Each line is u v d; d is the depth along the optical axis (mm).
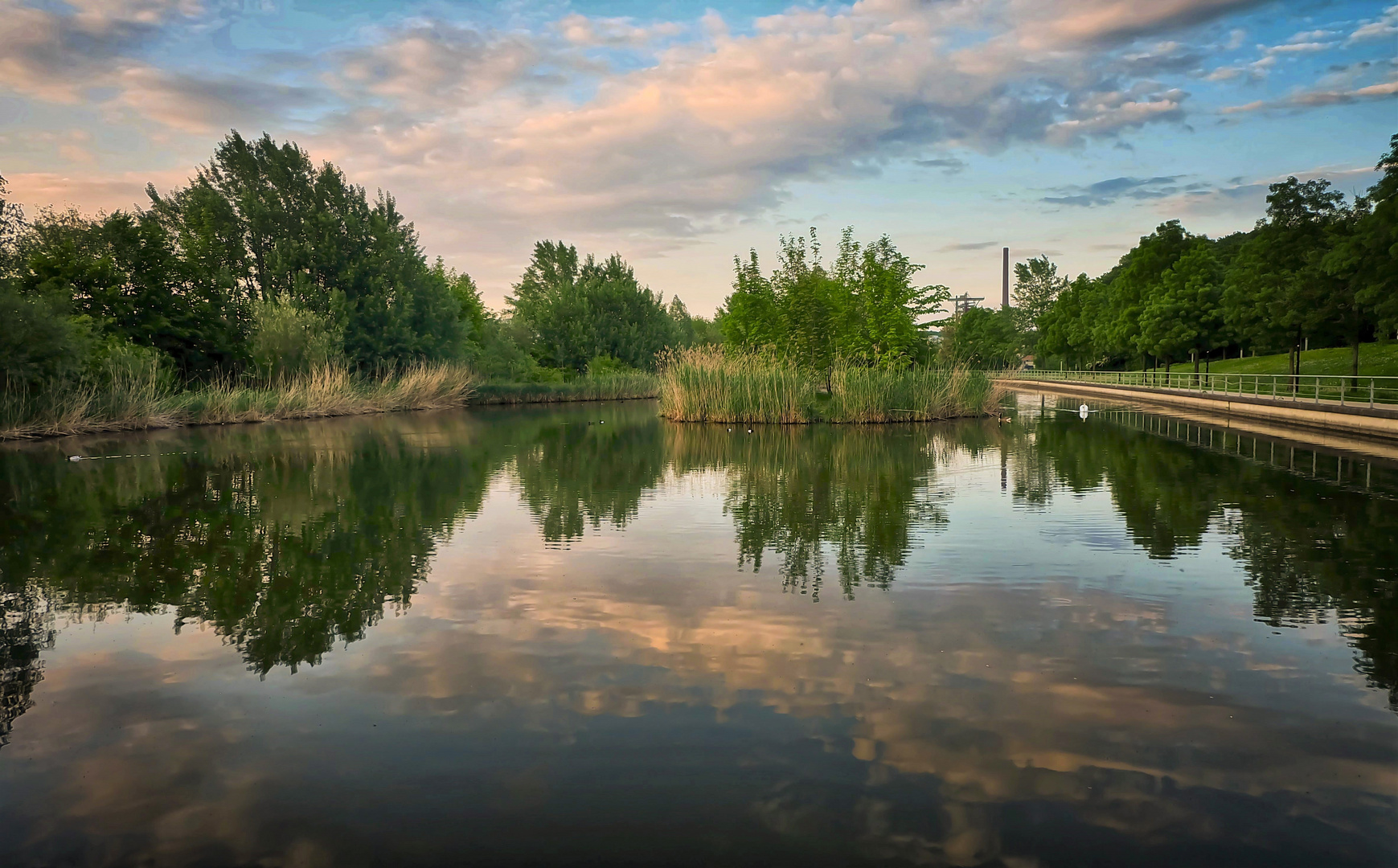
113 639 6258
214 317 38625
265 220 45531
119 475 16203
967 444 21750
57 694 5191
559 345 64438
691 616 6664
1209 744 4348
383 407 40500
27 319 25656
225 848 3502
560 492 13789
